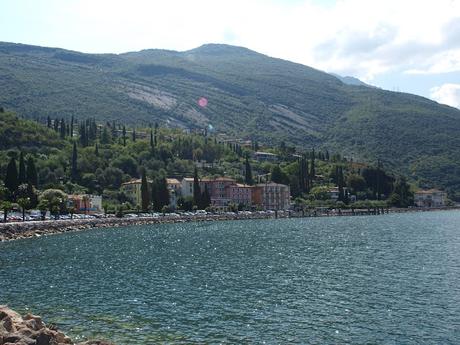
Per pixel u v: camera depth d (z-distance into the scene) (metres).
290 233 150.25
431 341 42.81
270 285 65.69
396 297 57.84
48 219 172.25
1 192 159.62
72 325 46.25
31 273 75.62
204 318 49.22
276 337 43.56
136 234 148.00
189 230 164.50
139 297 58.34
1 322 38.88
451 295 58.50
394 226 176.88
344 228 169.62
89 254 99.06
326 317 49.75
